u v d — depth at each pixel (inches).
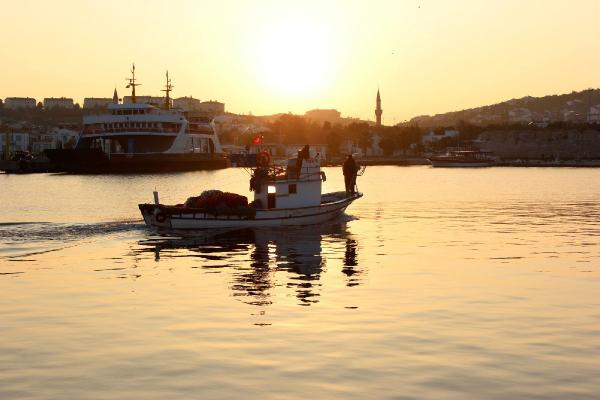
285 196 1585.9
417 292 802.2
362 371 512.4
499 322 657.6
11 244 1252.5
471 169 7224.4
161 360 539.5
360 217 1835.6
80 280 889.5
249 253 1144.2
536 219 1785.2
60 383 488.4
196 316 682.8
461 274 930.7
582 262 1044.5
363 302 746.2
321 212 1630.2
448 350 564.7
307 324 648.4
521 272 948.0
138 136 5393.7
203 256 1109.7
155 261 1055.6
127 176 4889.3
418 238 1363.2
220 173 5418.3
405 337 603.2
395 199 2608.3
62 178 4633.4
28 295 791.7
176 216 1476.4
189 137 5728.3
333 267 993.5
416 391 471.2
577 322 658.8
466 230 1513.3
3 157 7391.7
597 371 512.1
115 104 5388.8
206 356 549.0
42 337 608.1
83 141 5472.4
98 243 1273.4
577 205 2303.2
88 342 591.2
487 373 507.8
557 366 523.8
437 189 3373.5
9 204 2362.2
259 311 703.1
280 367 521.7
